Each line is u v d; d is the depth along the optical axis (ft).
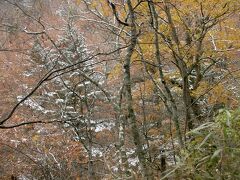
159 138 35.37
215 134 8.27
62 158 40.52
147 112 38.27
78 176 40.93
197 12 29.14
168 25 28.17
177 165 8.64
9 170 41.47
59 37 44.47
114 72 33.60
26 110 53.78
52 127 46.55
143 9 28.35
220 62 34.58
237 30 30.83
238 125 8.27
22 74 59.36
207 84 32.09
